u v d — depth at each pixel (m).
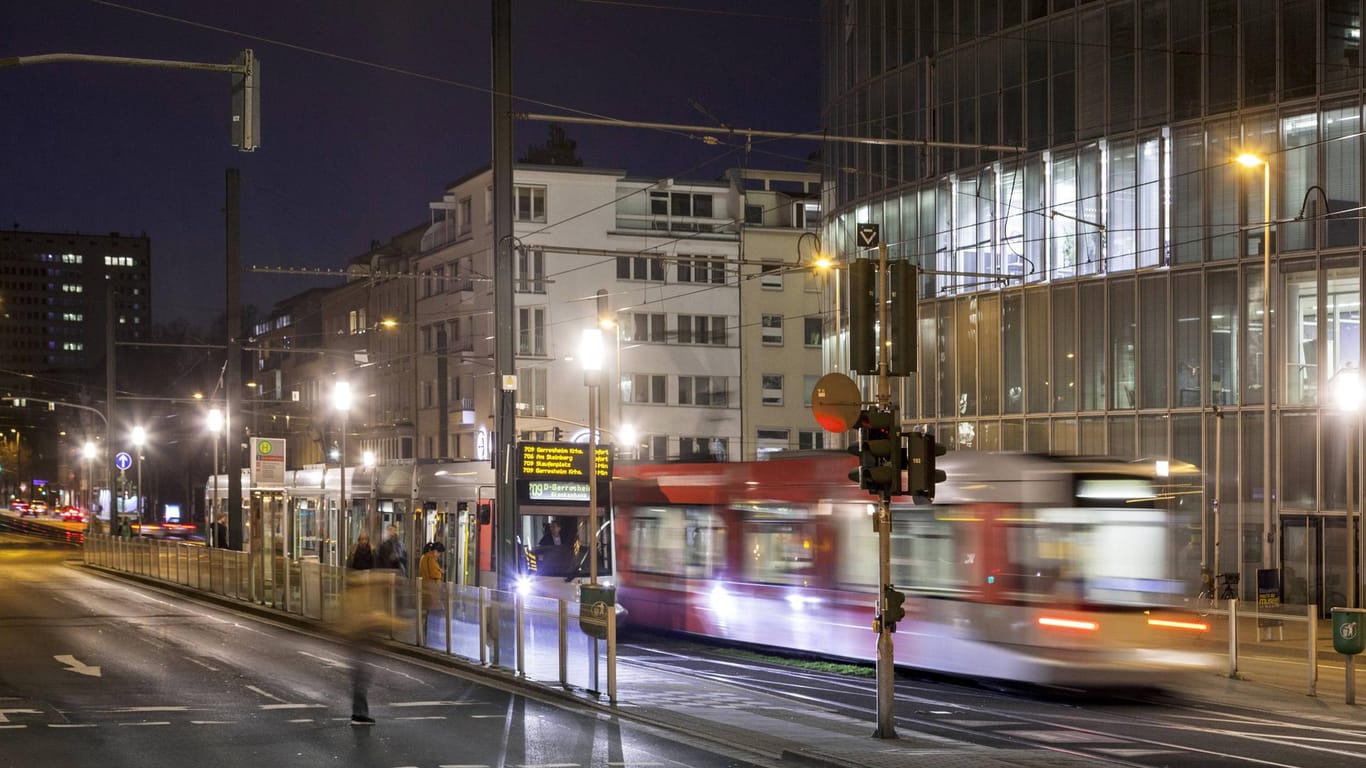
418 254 89.94
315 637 29.33
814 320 85.56
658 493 29.83
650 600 29.64
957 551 22.12
